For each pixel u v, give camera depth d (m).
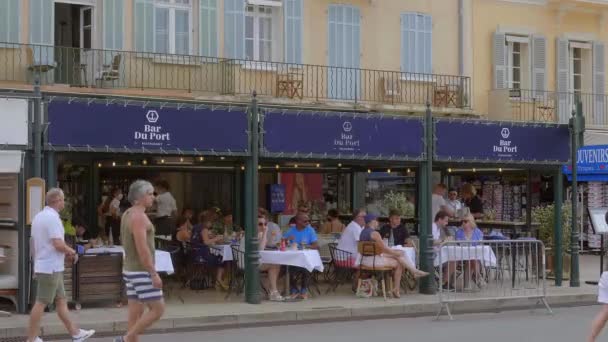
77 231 17.02
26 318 14.23
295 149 16.72
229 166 22.78
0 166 14.25
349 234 17.84
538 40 26.69
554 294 17.86
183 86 21.20
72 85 20.00
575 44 27.53
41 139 14.61
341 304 16.20
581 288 18.84
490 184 26.62
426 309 16.38
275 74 22.50
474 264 16.44
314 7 23.36
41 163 14.66
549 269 20.20
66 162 20.06
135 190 10.09
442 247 16.19
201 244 17.62
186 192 22.38
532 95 26.44
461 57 25.38
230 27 22.00
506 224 21.53
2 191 15.36
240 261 17.03
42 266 11.32
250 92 22.09
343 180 24.56
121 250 15.68
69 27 20.58
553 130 19.42
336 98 23.30
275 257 16.30
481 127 18.58
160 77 20.95
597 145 25.64
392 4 24.44
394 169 22.84
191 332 13.74
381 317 15.61
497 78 25.92
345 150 17.19
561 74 27.11
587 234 27.20
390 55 24.36
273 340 12.86
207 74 21.52
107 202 20.66
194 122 15.79
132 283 10.09
